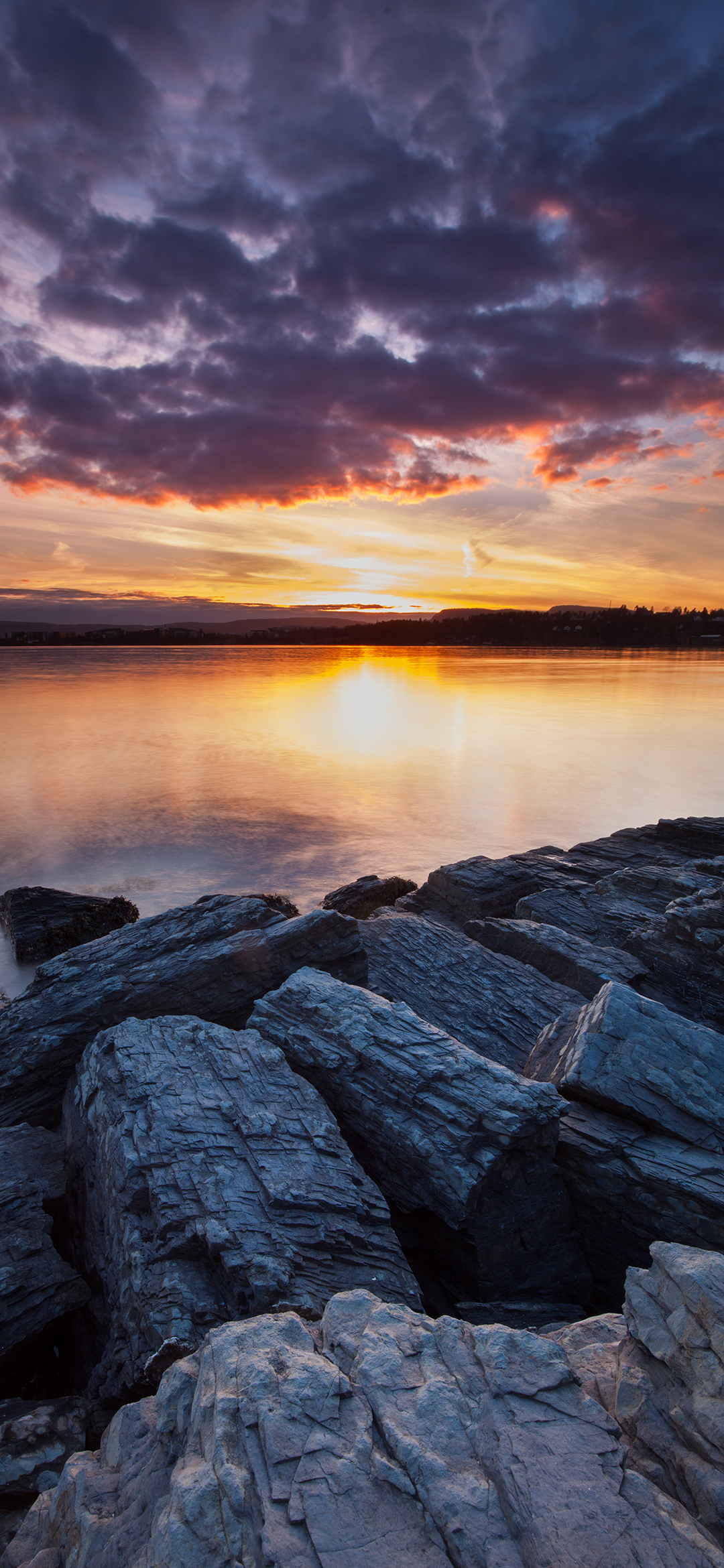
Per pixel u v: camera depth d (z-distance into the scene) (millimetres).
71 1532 3936
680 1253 4875
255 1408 3883
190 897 38125
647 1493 3463
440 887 21594
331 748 93062
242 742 97125
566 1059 9328
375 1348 4465
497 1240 7617
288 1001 9992
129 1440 4414
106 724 113188
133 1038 9070
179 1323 5660
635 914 16906
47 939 28078
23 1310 6512
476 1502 3389
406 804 61500
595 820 56094
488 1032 11531
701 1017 12805
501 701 156375
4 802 61531
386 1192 7941
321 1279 5980
